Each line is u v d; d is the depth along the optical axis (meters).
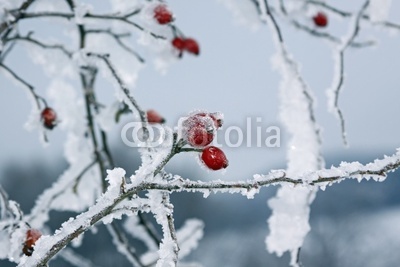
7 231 0.62
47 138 0.74
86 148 0.83
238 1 0.82
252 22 0.82
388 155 0.51
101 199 0.50
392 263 3.38
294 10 0.81
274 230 0.68
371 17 0.76
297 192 0.68
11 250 0.59
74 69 0.78
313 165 0.69
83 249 2.50
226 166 0.50
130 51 0.81
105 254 2.52
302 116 0.70
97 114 0.79
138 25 0.70
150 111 0.69
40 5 0.75
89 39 0.81
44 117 0.73
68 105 0.84
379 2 0.76
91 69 0.78
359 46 0.78
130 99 0.63
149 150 0.54
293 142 0.70
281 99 0.71
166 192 0.52
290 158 0.70
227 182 0.50
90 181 0.82
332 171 0.50
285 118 0.70
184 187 0.50
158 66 0.81
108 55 0.65
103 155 0.81
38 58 0.77
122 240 0.79
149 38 0.70
